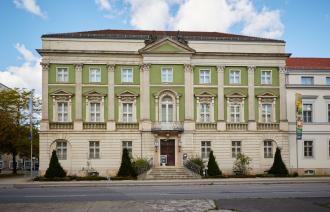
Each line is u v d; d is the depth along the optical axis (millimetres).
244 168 50125
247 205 19781
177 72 51969
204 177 45219
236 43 52906
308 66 54938
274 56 53000
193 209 18469
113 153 50469
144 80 51406
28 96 63469
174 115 51531
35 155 72812
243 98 52562
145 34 55312
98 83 51312
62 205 20125
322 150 53156
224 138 51688
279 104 52906
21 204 20750
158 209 18531
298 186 32625
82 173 49812
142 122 50844
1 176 57219
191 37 52656
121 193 27016
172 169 47719
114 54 51438
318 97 53719
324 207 19203
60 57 50969
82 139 50344
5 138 56281
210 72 52562
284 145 52281
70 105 50812
